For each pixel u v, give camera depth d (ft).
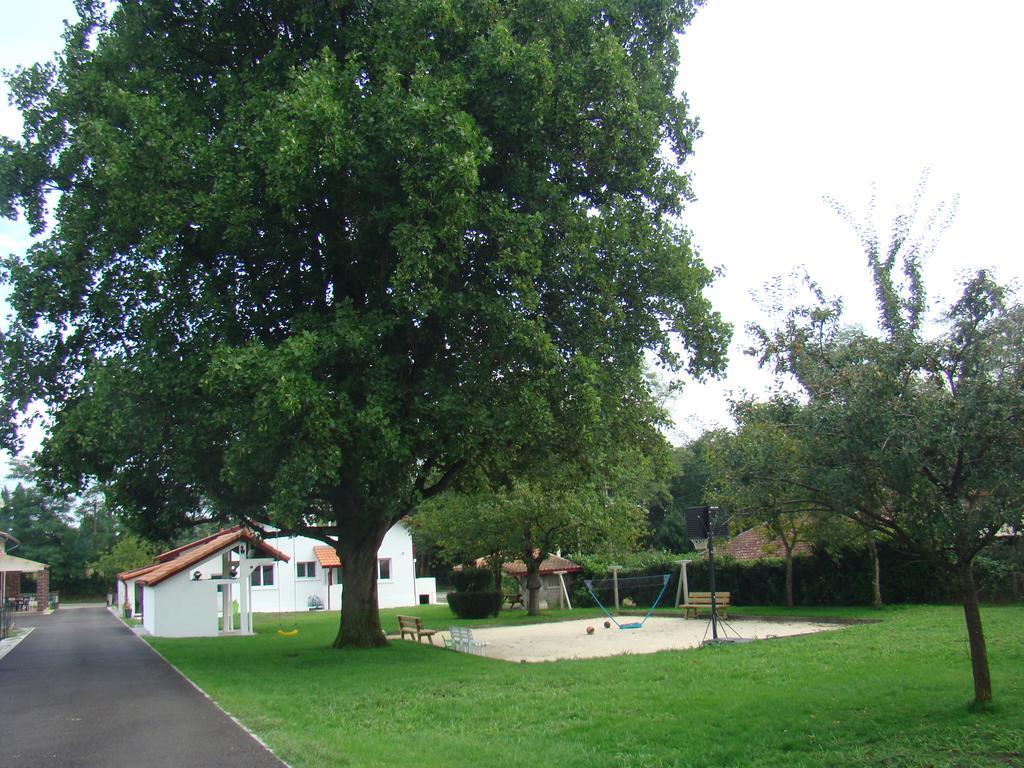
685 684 40.16
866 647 51.52
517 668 49.32
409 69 51.65
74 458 52.90
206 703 39.52
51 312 56.54
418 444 51.90
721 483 32.24
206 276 53.62
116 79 56.13
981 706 29.96
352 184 49.44
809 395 28.43
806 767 23.91
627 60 57.98
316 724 33.12
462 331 53.21
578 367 50.83
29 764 27.35
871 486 27.04
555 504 100.37
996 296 26.50
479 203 51.62
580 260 53.67
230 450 47.88
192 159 50.72
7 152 57.31
